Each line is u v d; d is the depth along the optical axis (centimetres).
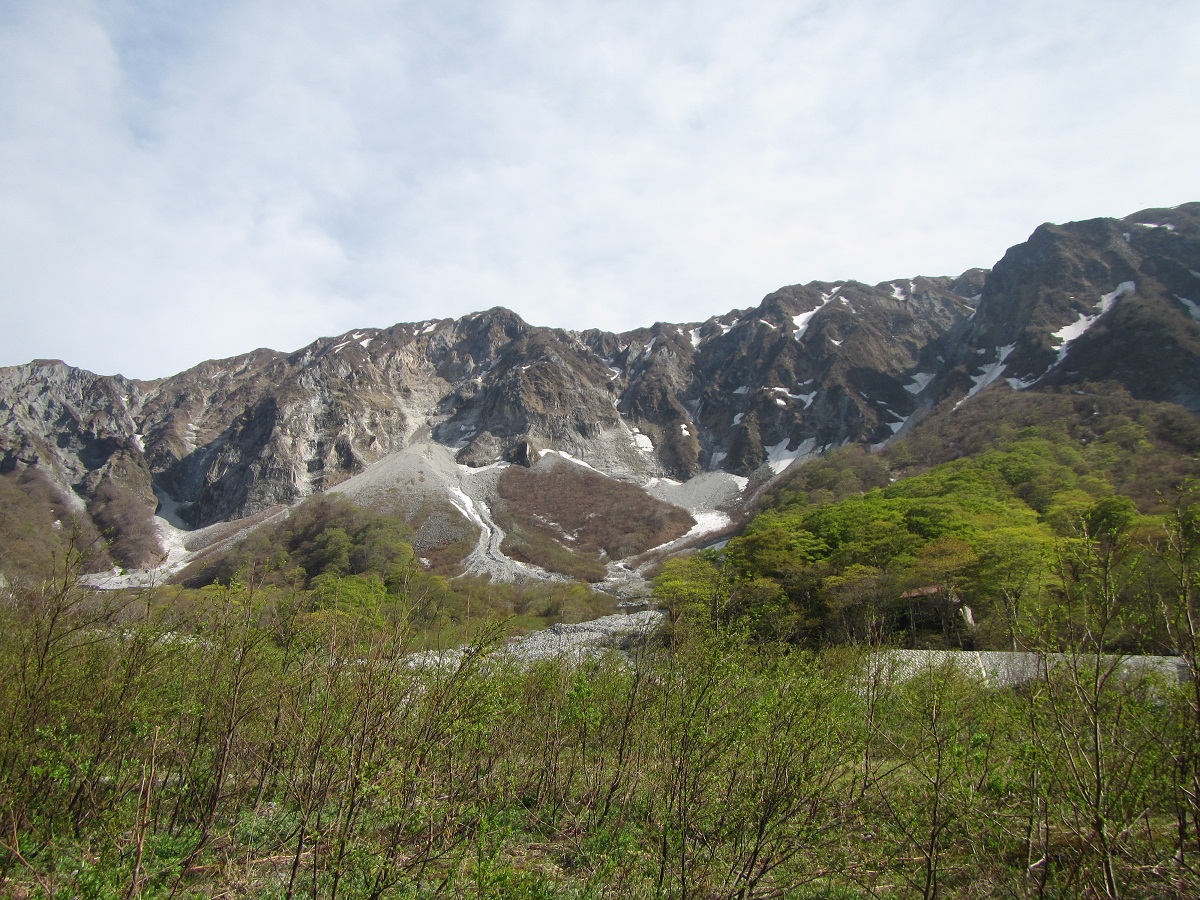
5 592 902
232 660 924
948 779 731
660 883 712
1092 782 664
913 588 3916
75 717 841
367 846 712
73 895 639
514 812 1039
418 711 782
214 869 818
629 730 1091
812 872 791
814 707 774
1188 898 615
